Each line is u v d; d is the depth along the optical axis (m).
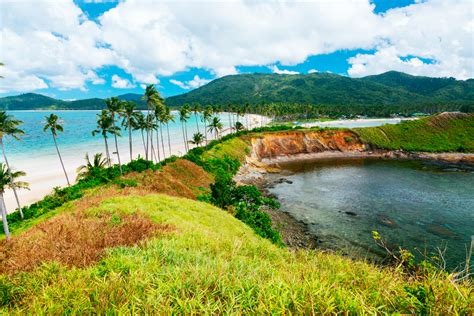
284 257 11.28
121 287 5.29
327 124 168.88
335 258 8.93
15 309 5.90
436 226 33.25
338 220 35.75
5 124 29.77
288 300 4.27
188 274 5.78
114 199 21.53
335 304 4.19
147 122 53.38
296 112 188.38
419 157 84.81
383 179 58.72
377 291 4.64
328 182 57.06
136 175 43.16
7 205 43.12
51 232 13.29
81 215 16.55
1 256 11.04
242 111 124.81
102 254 9.12
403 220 35.31
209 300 4.38
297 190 51.16
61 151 86.81
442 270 4.45
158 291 4.86
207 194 44.44
